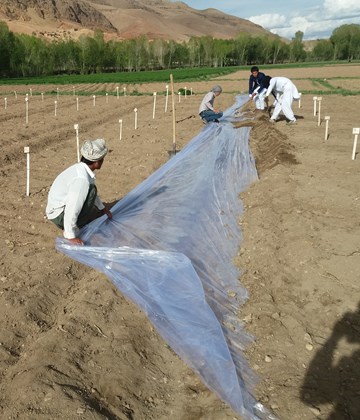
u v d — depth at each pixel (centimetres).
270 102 1794
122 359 321
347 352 331
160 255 445
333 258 450
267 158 826
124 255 449
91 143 442
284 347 336
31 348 328
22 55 4941
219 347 329
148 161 834
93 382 298
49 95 2406
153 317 362
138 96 2253
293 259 456
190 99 2023
